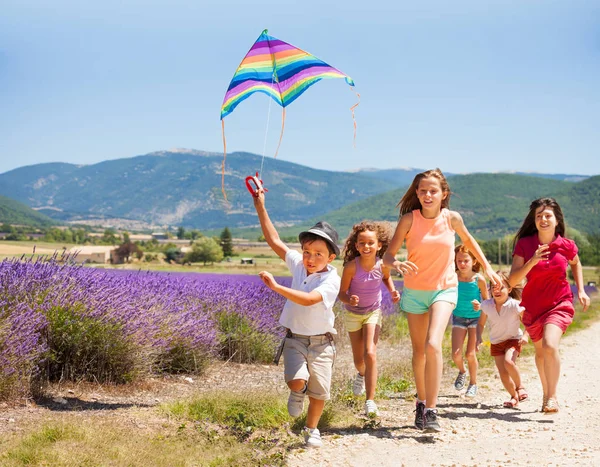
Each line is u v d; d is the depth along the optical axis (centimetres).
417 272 618
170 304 901
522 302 738
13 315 641
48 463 416
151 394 709
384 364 1002
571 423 646
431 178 611
